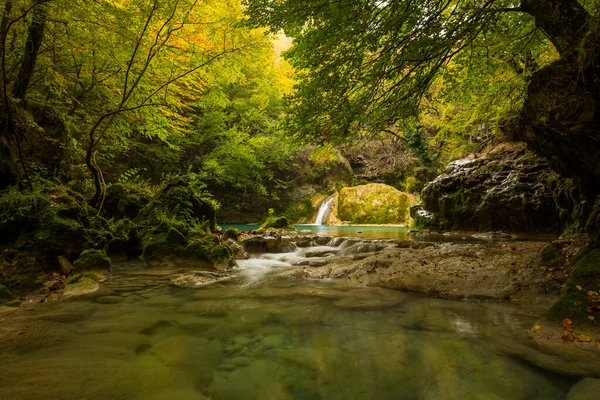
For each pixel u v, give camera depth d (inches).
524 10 154.6
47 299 139.9
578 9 142.1
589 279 105.1
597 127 124.3
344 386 69.4
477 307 127.7
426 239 338.0
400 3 130.3
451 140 481.1
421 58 152.1
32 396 62.6
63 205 197.8
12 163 203.9
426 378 72.5
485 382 70.2
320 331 103.7
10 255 158.9
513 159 408.8
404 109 181.0
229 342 94.5
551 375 72.9
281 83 730.2
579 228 213.3
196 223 316.2
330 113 164.9
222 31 250.7
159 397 64.0
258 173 814.5
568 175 175.6
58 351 85.9
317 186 911.7
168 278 187.9
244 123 761.0
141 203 337.1
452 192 423.2
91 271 178.7
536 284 137.3
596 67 111.7
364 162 962.7
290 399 64.1
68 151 286.0
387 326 108.0
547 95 135.0
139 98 292.2
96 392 64.9
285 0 126.7
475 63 191.8
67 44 239.0
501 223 367.9
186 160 735.7
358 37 137.3
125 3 223.5
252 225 764.0
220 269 221.6
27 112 241.6
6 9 180.7
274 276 198.5
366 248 273.1
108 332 101.6
